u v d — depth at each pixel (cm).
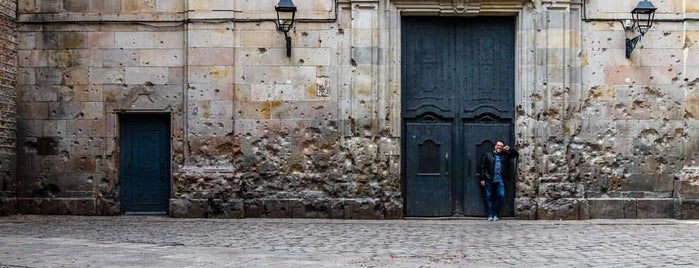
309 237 1769
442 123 2394
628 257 1403
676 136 2344
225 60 2345
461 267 1262
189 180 2325
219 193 2320
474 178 2391
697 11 2339
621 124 2342
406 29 2392
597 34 2347
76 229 1942
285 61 2350
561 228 2034
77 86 2392
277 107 2348
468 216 2386
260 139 2345
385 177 2325
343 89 2336
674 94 2344
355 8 2328
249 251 1468
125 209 2406
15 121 2381
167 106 2375
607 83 2342
